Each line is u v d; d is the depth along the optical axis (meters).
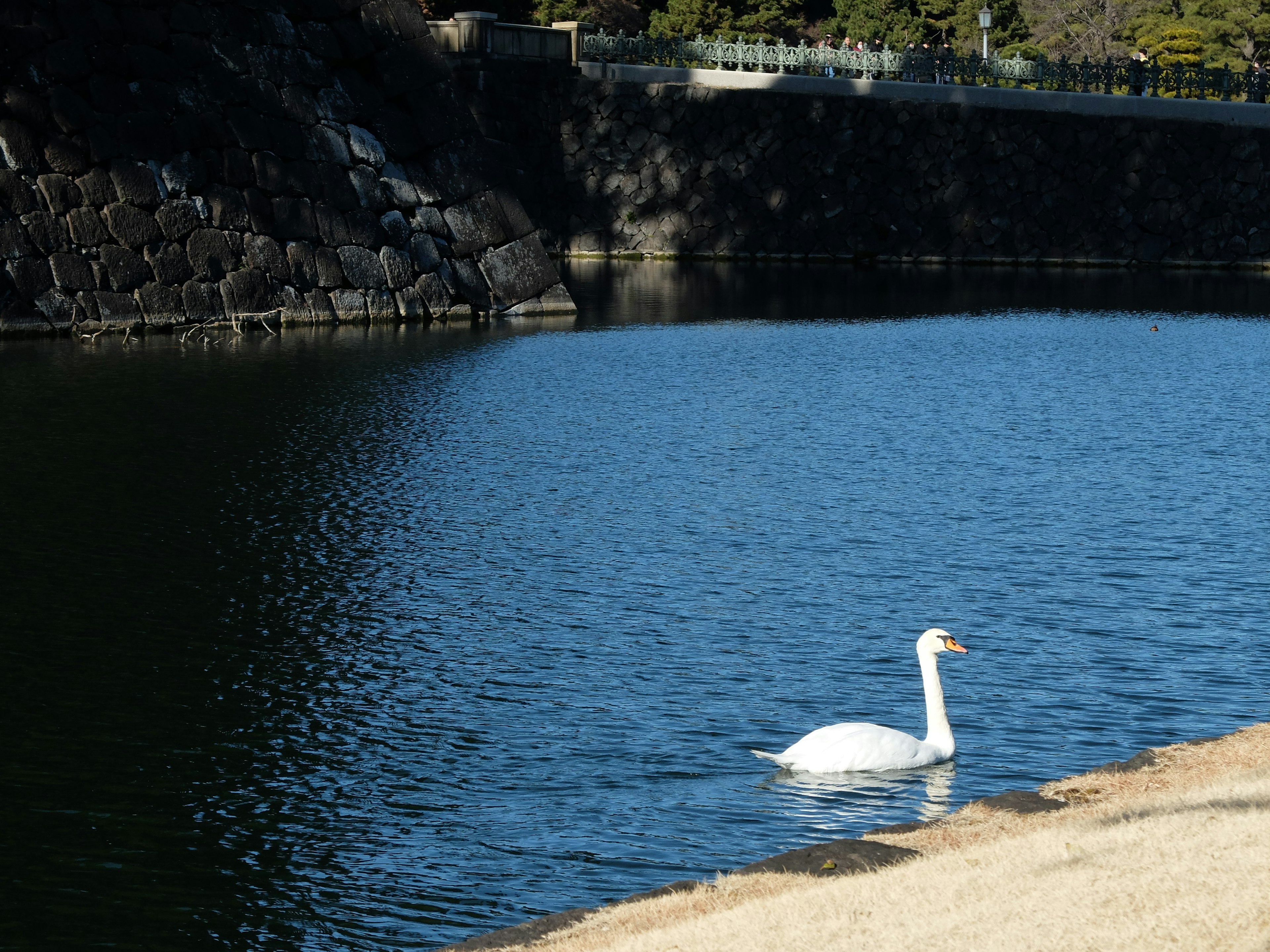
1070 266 62.00
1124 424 26.95
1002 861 8.48
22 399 27.05
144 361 32.28
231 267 38.62
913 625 15.52
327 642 15.02
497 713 13.20
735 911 8.27
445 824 10.97
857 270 59.19
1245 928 6.75
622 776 11.80
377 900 9.82
